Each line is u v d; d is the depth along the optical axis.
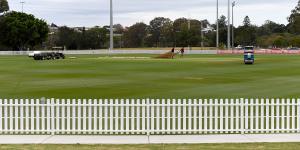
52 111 19.50
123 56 128.38
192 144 17.61
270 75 55.62
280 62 88.38
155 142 18.00
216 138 18.70
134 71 63.72
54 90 39.69
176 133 19.77
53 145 17.45
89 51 158.38
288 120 19.89
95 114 19.62
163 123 19.58
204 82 46.75
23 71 63.47
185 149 16.80
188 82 46.81
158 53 158.62
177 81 47.94
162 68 70.31
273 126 19.86
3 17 183.25
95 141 18.19
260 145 17.44
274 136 19.08
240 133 19.78
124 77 53.34
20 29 176.88
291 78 51.00
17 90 39.66
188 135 19.31
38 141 18.17
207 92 37.66
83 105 19.56
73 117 19.62
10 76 54.50
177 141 18.16
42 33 184.25
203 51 153.50
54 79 50.62
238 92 37.56
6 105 19.56
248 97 34.16
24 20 179.88
